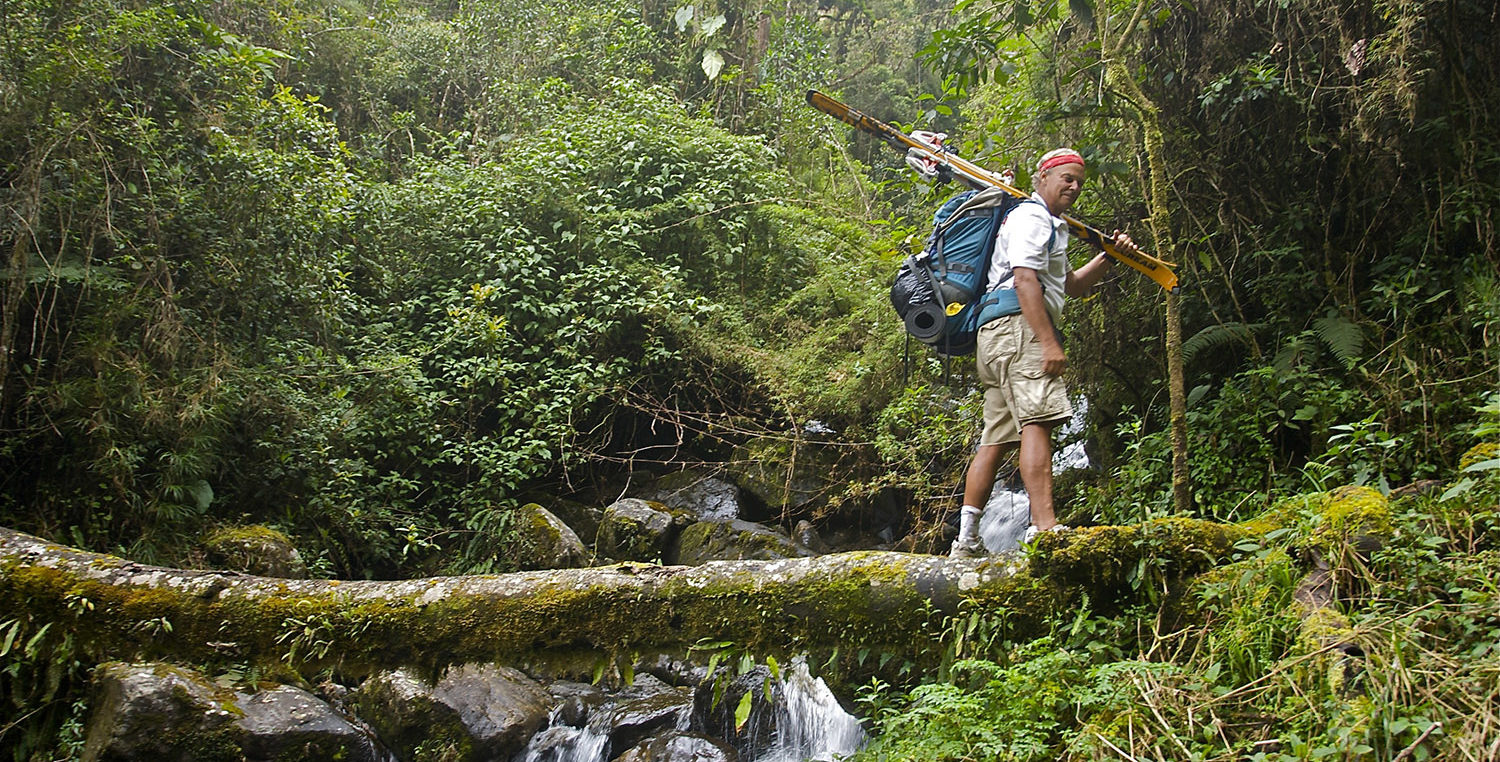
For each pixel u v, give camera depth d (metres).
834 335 7.91
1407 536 2.76
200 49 6.41
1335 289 4.81
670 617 3.02
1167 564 2.92
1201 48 5.20
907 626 2.99
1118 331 5.63
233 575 3.16
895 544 7.25
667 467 8.07
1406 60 4.50
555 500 7.48
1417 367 4.32
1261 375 4.75
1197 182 5.29
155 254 5.75
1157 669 2.63
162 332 5.60
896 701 3.67
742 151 9.31
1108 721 2.60
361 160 10.16
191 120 6.20
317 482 6.29
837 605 3.00
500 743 5.04
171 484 5.48
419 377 7.11
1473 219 4.55
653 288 8.02
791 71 12.17
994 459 3.53
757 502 7.53
